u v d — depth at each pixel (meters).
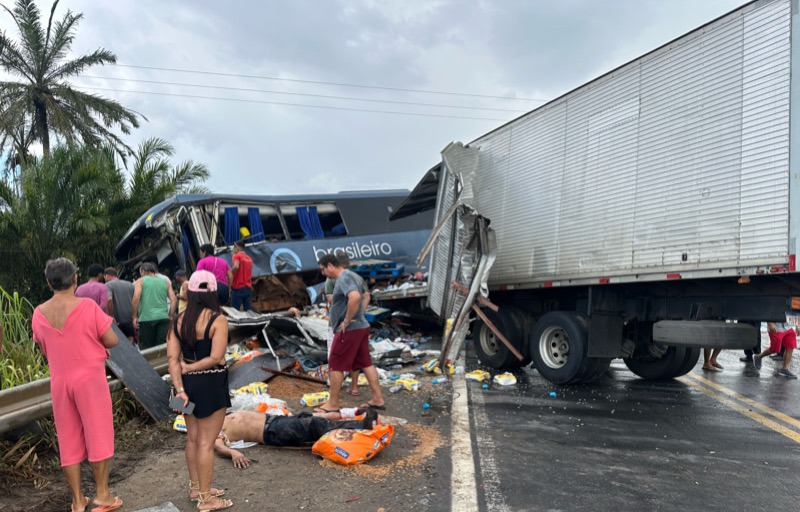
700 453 5.55
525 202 9.86
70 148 19.31
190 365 4.00
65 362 4.00
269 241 14.62
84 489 4.48
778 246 5.99
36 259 17.94
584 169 8.64
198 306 4.05
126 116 29.98
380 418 6.44
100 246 18.72
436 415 6.80
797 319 6.51
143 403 6.05
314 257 14.95
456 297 9.67
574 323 8.62
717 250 6.62
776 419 6.88
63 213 18.23
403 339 12.51
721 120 6.67
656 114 7.51
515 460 5.28
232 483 4.61
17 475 4.55
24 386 4.98
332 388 6.55
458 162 10.33
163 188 19.95
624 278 7.83
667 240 7.24
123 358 6.39
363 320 6.75
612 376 9.98
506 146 10.48
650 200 7.52
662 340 7.86
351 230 15.84
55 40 28.77
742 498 4.46
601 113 8.40
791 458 5.41
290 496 4.39
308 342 9.12
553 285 9.11
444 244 10.18
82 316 4.03
